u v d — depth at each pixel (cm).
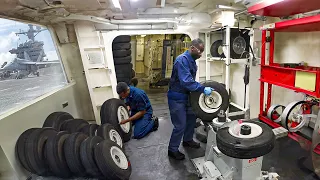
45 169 211
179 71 228
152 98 579
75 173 211
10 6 192
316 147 208
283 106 307
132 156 271
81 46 341
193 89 226
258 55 354
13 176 196
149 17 360
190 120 274
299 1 215
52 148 199
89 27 339
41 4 204
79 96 385
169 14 355
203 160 242
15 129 202
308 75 231
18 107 213
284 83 271
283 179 209
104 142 209
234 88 435
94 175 210
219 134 151
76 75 373
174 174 229
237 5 323
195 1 297
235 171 163
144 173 233
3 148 184
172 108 247
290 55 329
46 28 307
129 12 301
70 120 273
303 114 263
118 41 423
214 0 295
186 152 274
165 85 713
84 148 202
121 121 311
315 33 282
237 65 417
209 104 249
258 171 162
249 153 134
